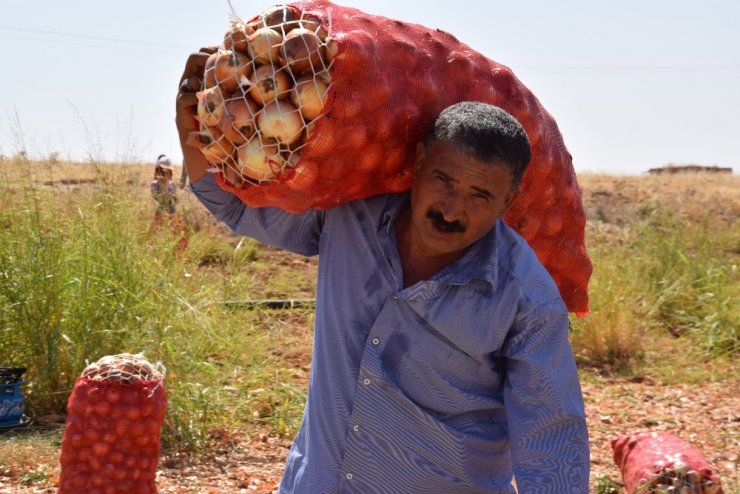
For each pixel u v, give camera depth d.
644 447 4.82
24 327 6.27
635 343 9.33
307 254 2.68
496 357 2.32
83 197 6.66
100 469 3.30
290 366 7.78
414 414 2.28
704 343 9.82
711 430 6.79
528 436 2.24
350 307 2.34
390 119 2.28
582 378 8.53
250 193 2.33
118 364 3.39
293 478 2.43
